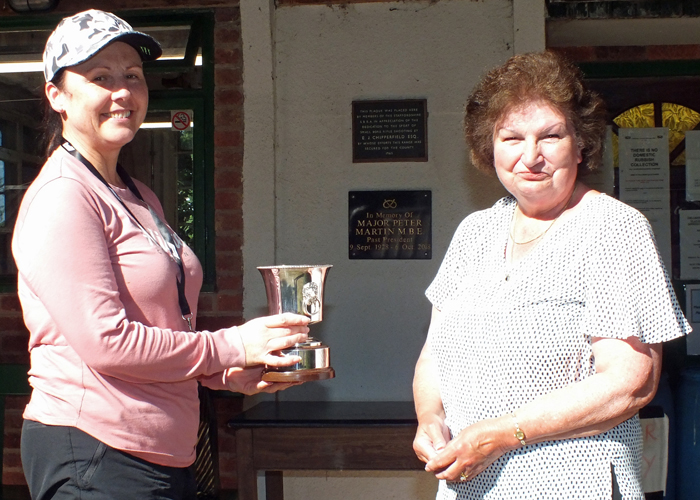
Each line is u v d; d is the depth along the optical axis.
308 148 3.82
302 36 3.81
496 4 3.72
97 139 1.93
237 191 3.81
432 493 3.77
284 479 3.83
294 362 2.00
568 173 1.81
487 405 1.79
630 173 4.21
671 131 4.20
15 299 3.85
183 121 3.83
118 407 1.81
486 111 1.90
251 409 3.48
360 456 3.13
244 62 3.76
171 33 3.84
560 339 1.72
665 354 4.12
